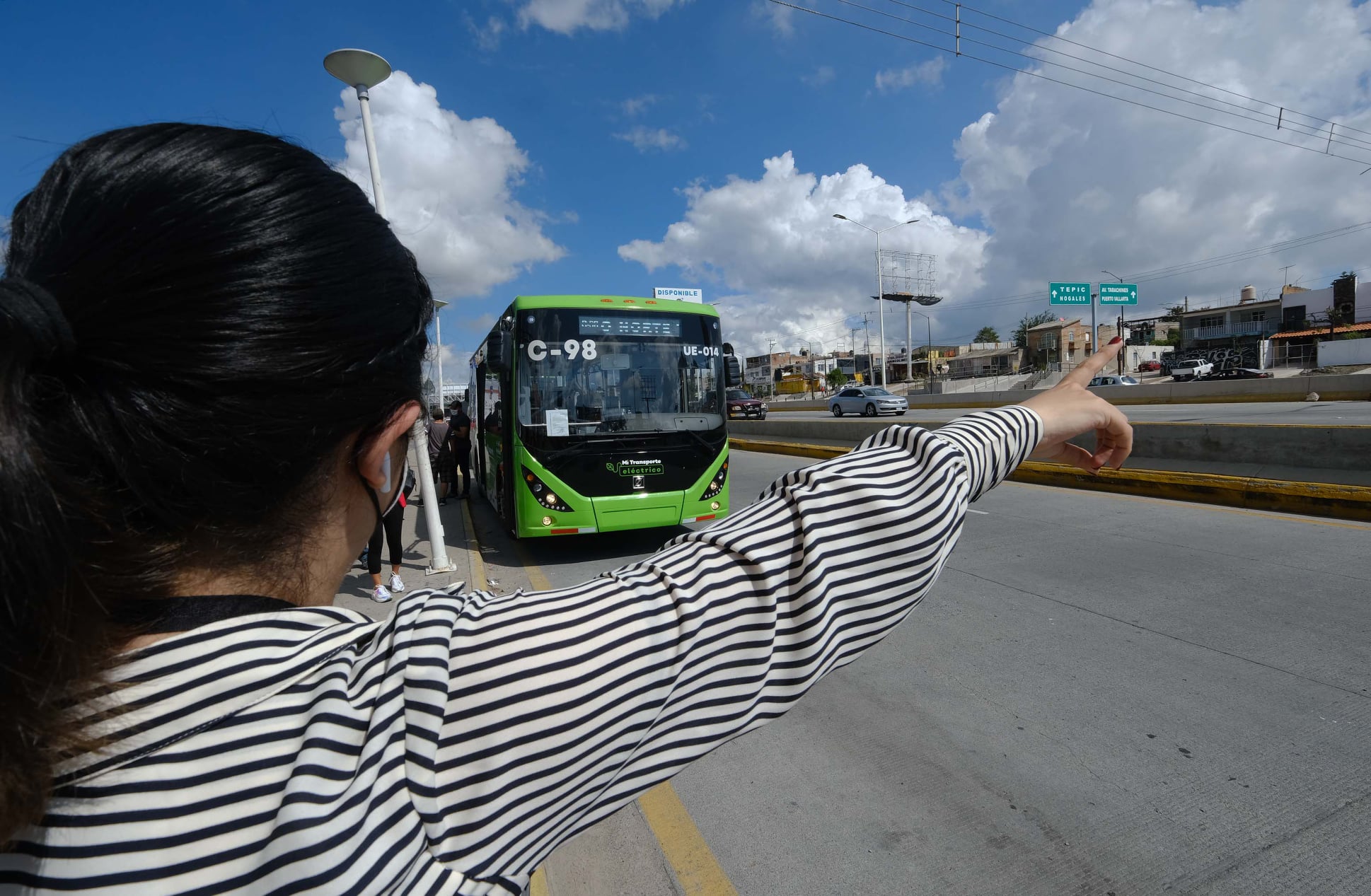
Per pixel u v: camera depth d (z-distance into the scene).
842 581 0.81
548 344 7.07
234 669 0.56
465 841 0.62
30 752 0.45
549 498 6.89
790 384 78.75
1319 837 2.47
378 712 0.61
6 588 0.43
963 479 0.88
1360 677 3.61
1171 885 2.30
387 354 0.62
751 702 0.77
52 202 0.54
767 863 2.51
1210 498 8.24
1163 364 46.81
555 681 0.67
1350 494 7.02
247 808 0.54
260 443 0.53
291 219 0.57
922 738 3.26
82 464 0.49
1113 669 3.86
